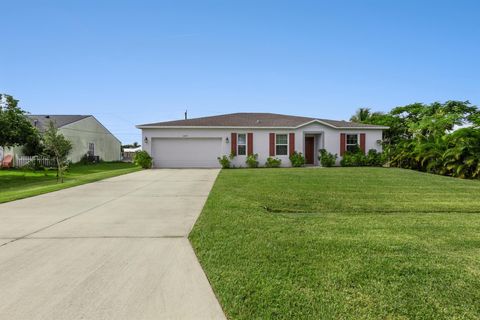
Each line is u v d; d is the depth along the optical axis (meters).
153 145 21.36
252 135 21.53
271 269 3.75
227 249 4.45
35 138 18.25
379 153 21.81
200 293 3.23
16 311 2.87
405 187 10.76
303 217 6.50
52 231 5.43
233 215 6.50
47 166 23.67
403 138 30.22
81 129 30.52
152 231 5.43
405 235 5.14
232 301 3.04
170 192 9.85
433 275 3.57
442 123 25.83
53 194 9.52
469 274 3.60
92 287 3.35
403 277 3.52
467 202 8.27
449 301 3.01
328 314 2.80
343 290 3.22
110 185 11.55
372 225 5.81
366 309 2.87
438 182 12.09
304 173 15.49
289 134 21.72
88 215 6.69
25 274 3.67
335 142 21.98
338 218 6.41
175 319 2.77
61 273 3.70
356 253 4.27
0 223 6.00
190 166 21.47
